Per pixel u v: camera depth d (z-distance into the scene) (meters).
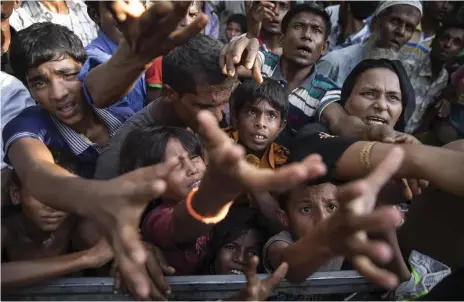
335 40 3.65
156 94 2.24
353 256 1.06
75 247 1.53
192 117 1.71
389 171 1.06
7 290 1.24
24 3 2.60
